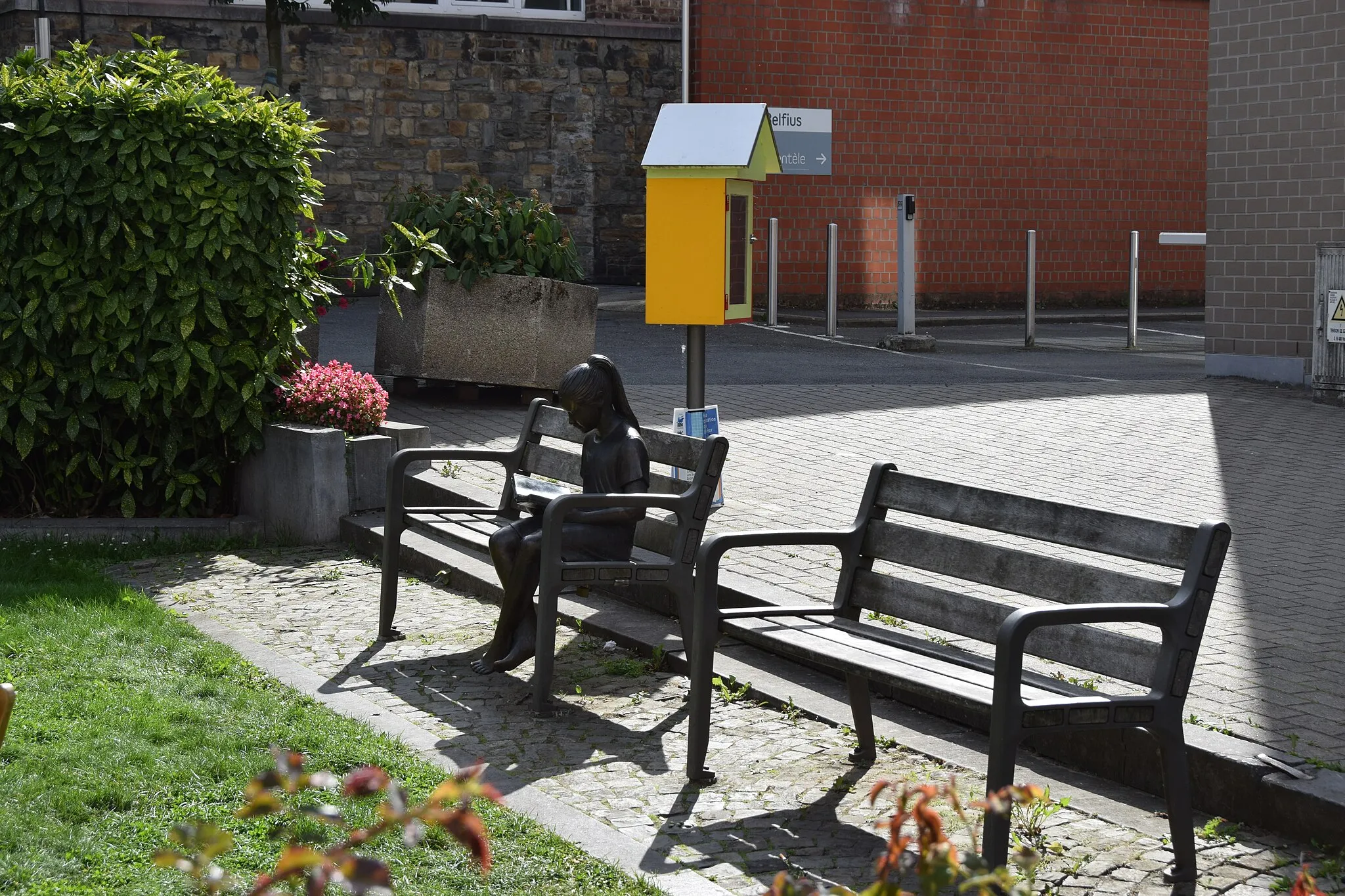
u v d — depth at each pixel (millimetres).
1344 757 4637
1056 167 25500
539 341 12617
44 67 9281
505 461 7375
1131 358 17109
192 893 3875
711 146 7832
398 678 6398
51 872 4023
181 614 7504
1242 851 4371
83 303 8914
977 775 5109
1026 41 25000
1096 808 4773
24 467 9383
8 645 6309
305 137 9500
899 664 4648
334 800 4633
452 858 4246
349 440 9391
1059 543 4656
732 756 5391
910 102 24438
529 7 24578
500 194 13227
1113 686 5648
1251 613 6430
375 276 11055
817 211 24125
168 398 9203
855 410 12266
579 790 5023
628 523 6215
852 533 5359
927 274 24969
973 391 13477
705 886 4121
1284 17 13906
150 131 8891
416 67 23906
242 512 9703
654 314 8023
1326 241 13711
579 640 7004
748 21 23547
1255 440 10859
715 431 8086
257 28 23109
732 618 5184
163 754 5035
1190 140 26281
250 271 9320
